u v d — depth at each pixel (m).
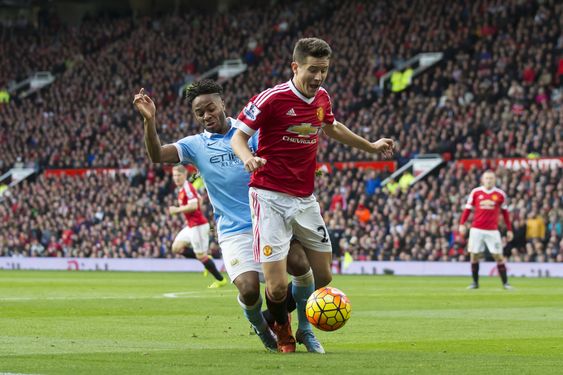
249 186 10.37
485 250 37.66
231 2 63.41
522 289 26.34
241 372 8.30
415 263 38.41
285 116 10.11
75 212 48.38
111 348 10.92
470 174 39.75
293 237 10.61
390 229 39.72
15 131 56.94
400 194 41.59
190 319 15.52
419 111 46.38
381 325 14.50
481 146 41.75
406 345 11.54
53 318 15.70
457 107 45.53
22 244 48.16
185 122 53.38
